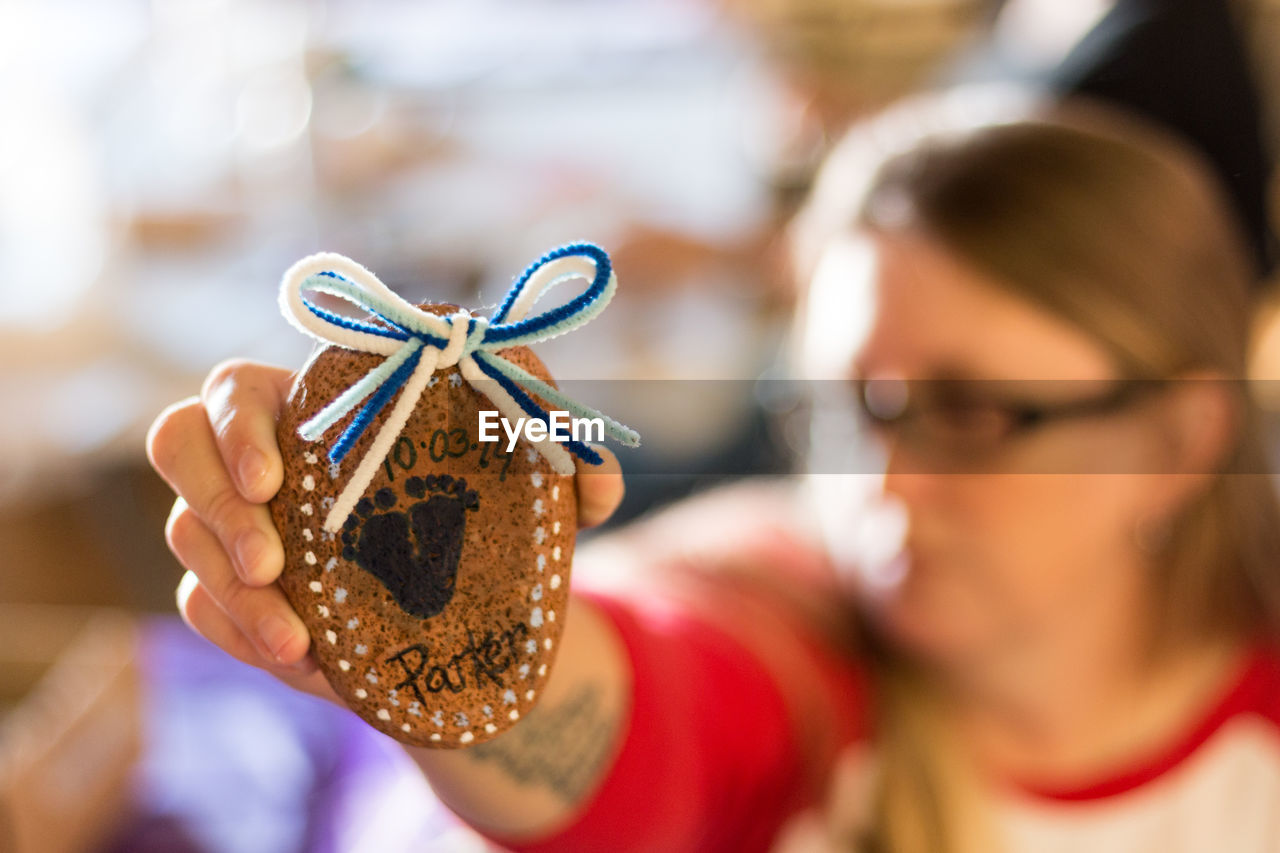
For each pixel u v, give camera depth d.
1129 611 0.80
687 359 1.39
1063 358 0.73
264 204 1.87
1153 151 0.79
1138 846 0.82
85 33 2.07
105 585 1.41
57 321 1.45
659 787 0.63
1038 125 0.78
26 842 0.75
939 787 0.79
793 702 0.74
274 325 1.51
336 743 0.96
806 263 0.95
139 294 1.59
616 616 0.66
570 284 1.49
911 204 0.76
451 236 1.64
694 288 1.56
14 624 1.13
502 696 0.52
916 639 0.77
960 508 0.74
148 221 1.74
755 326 1.46
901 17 2.05
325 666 0.51
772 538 0.87
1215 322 0.77
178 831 0.87
